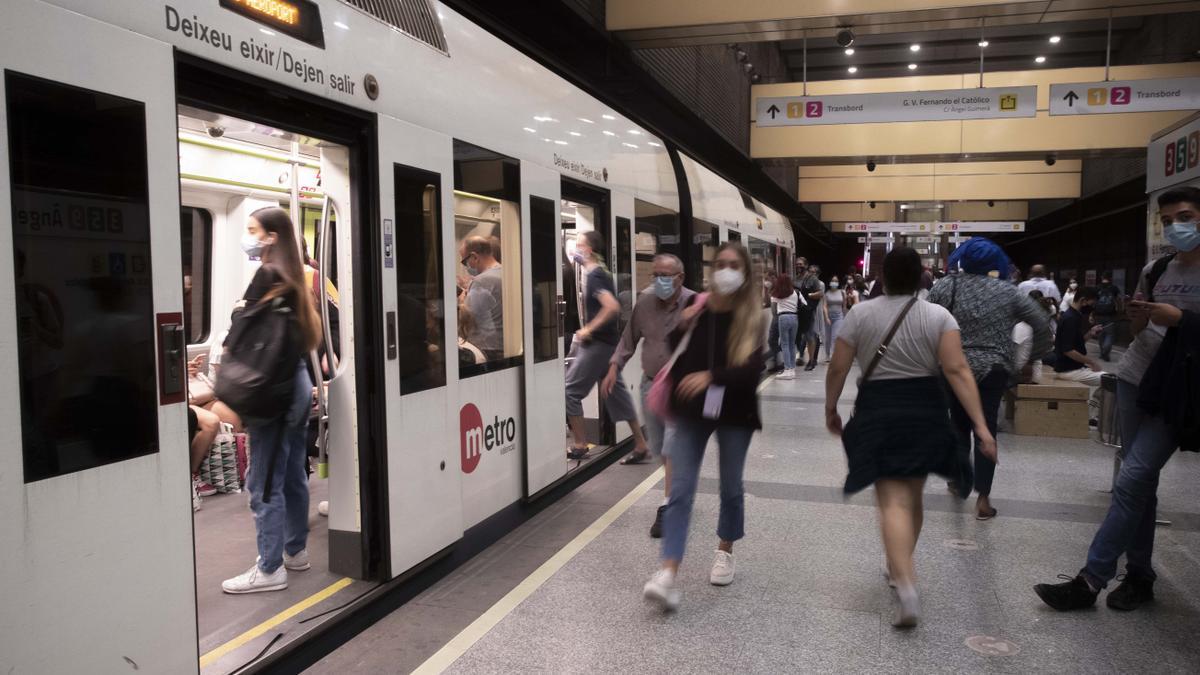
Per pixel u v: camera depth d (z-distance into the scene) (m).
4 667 2.04
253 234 3.69
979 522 4.99
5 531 2.04
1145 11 8.20
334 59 3.32
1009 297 4.85
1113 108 10.91
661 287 4.37
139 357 2.39
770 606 3.73
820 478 6.12
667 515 3.71
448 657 3.24
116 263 2.33
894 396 3.38
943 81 16.72
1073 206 26.08
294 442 3.89
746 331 3.68
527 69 5.23
